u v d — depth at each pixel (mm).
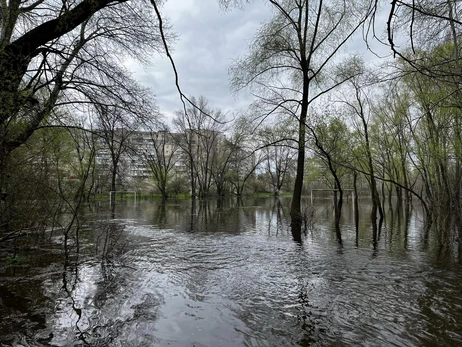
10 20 7441
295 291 5969
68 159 15211
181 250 9555
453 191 12195
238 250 9648
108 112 9586
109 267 7352
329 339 4148
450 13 5227
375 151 22094
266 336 4203
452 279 6777
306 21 15250
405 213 24547
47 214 8812
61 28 7484
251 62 15781
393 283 6484
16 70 7344
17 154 8578
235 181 57781
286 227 15344
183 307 5129
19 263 7457
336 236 12547
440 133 11836
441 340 4148
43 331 4191
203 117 36031
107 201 39281
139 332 4238
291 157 51688
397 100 15727
